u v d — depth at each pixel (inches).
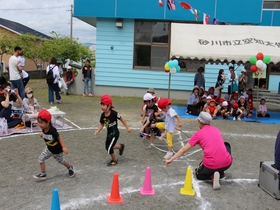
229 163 180.9
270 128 364.5
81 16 593.3
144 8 581.0
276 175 164.7
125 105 496.4
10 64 383.6
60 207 149.6
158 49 605.0
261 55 376.8
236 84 527.2
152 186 179.2
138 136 298.8
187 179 170.2
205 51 411.2
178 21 593.0
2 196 162.4
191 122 382.3
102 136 294.2
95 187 175.2
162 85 606.5
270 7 729.0
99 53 609.0
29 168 204.8
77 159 225.3
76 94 608.7
